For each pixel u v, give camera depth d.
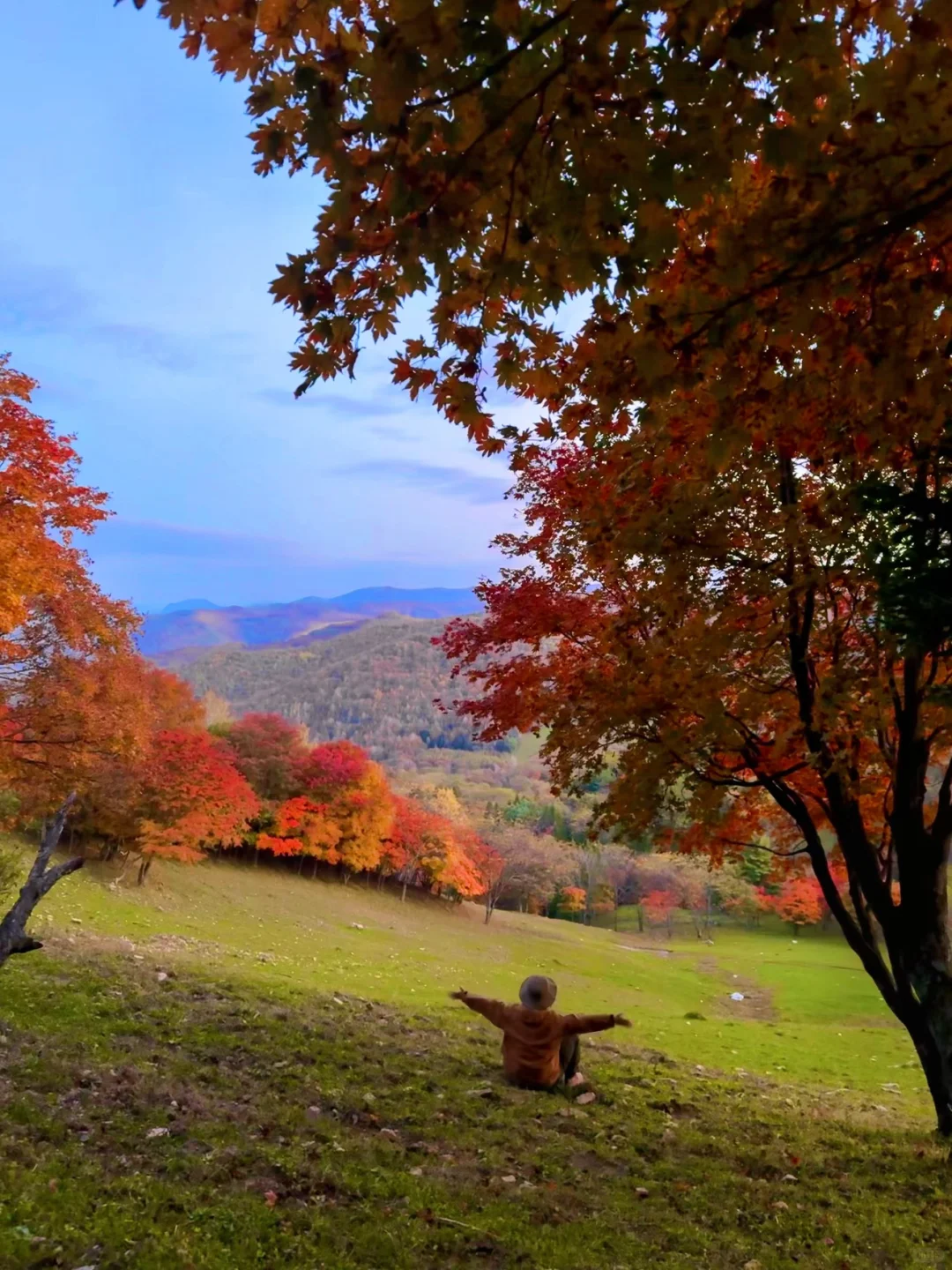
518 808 95.25
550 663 9.36
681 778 8.69
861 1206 5.93
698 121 2.54
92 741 18.50
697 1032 24.20
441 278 3.02
